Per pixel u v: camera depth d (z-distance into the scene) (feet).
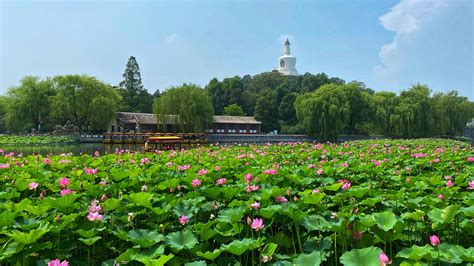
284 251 14.24
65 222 13.42
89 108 163.94
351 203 16.97
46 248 12.94
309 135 164.25
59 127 209.05
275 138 178.50
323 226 13.08
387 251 13.88
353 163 30.50
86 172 24.97
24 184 20.62
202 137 148.66
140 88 276.41
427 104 179.11
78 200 18.69
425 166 31.55
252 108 280.92
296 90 287.89
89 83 163.73
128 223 15.02
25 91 169.37
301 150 48.98
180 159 36.17
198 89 165.07
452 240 14.60
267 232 15.08
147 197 15.39
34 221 14.25
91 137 162.20
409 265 9.72
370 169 26.63
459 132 207.41
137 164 33.94
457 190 20.34
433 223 14.24
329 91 164.66
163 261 10.17
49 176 25.39
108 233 14.84
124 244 14.71
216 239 13.52
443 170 29.96
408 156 37.70
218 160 35.68
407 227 14.71
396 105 181.27
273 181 22.35
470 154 39.52
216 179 24.11
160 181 23.70
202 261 11.41
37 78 173.06
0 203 16.99
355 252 11.13
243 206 14.82
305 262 11.35
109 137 146.20
